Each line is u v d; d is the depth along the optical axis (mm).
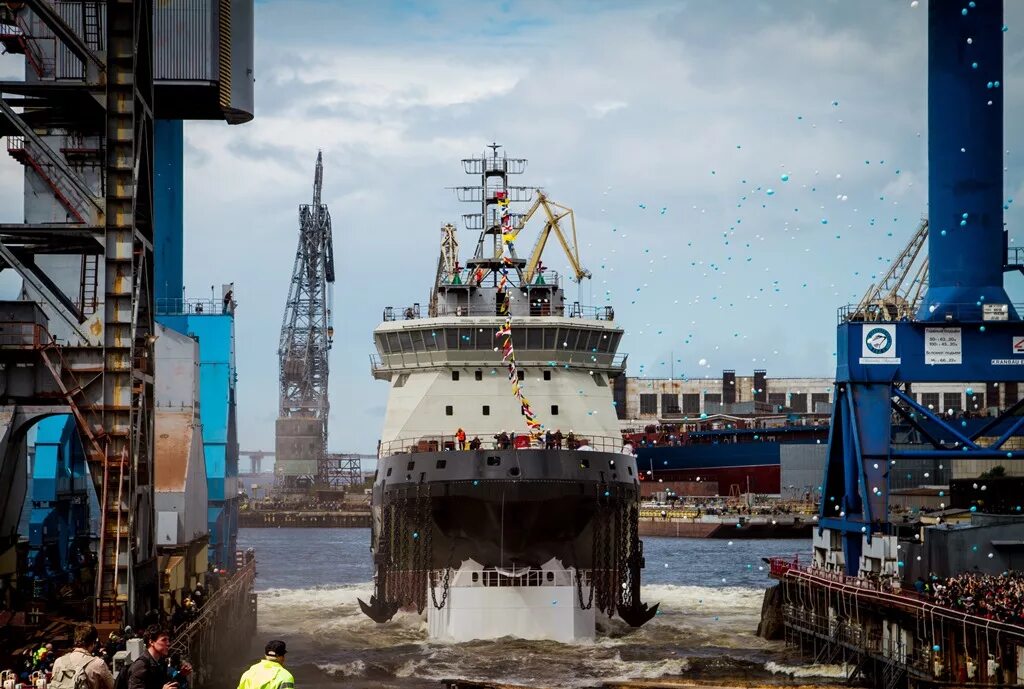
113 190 78625
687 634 117812
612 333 124312
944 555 103125
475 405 118562
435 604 107125
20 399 79938
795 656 106750
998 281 109125
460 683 65000
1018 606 81625
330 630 118750
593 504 105375
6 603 81875
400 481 108188
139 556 79938
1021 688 73750
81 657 44281
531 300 125062
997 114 108375
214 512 125250
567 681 92500
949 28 108375
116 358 78562
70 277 96375
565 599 105375
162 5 105375
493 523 103562
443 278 140500
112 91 78812
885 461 108438
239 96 108562
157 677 37312
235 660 107125
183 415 103750
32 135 79500
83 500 106062
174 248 131500
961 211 108625
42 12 79125
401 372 123938
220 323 128375
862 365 109438
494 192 129250
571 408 119250
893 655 92875
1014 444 166875
